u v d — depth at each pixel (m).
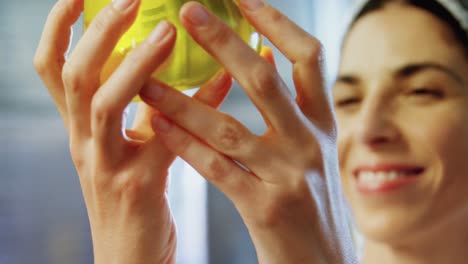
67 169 1.27
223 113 0.41
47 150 1.26
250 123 1.25
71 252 1.23
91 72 0.41
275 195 0.41
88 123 0.42
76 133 0.43
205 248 1.21
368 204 0.63
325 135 0.43
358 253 0.73
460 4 0.60
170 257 0.46
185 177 1.20
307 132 0.41
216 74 0.43
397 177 0.61
